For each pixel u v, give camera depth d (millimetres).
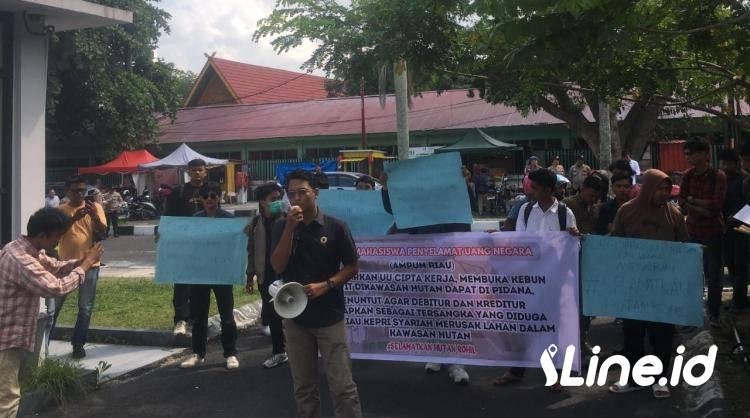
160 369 6824
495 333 5703
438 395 5680
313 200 4422
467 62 7004
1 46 6414
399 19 6566
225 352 6746
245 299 9828
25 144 6516
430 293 5871
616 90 7070
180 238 6566
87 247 6996
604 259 5391
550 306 5523
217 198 6785
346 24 7113
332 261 4414
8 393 4535
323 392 5859
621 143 18484
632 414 5086
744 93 7680
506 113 29703
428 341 5902
